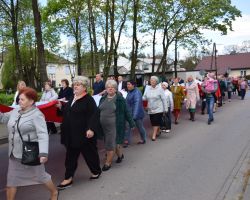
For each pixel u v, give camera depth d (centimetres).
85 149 712
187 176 750
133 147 1060
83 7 2916
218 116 1786
